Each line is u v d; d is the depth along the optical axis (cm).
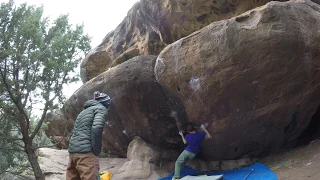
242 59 594
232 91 615
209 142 701
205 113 655
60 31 774
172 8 799
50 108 711
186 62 640
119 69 757
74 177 492
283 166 645
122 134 823
